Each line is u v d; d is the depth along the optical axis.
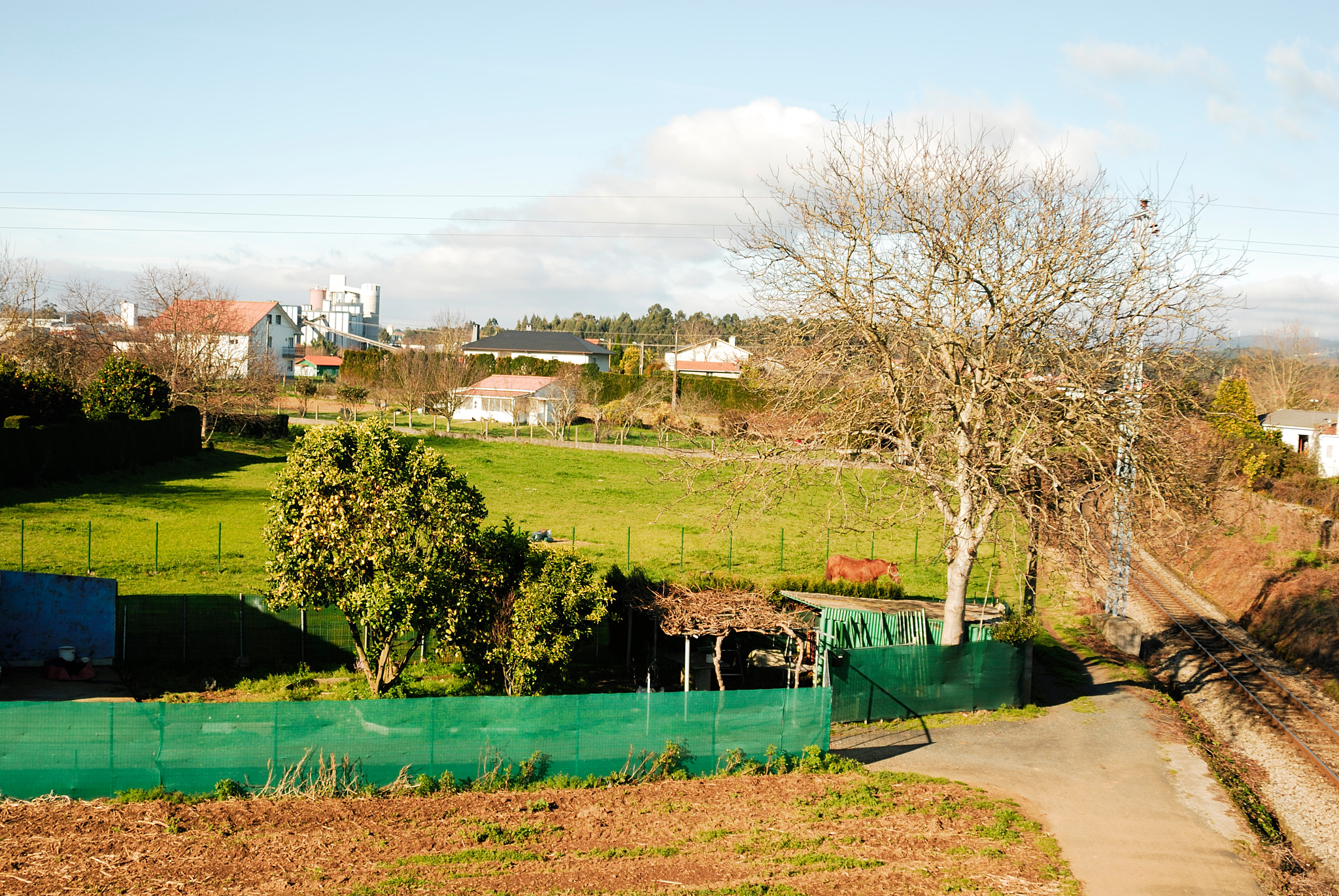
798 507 52.12
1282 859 16.64
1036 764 20.59
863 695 22.95
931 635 26.27
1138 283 22.27
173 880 13.33
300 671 23.59
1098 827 17.27
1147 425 22.09
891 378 22.56
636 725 18.34
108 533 33.97
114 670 23.11
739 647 25.56
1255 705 26.78
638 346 128.25
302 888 13.32
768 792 17.89
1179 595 41.53
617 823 16.06
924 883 14.41
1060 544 23.77
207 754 16.31
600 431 76.19
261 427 67.38
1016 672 24.86
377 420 21.89
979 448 22.81
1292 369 95.88
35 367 63.19
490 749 17.52
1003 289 22.08
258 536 35.22
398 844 14.87
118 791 16.02
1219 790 19.58
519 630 20.11
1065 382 22.22
